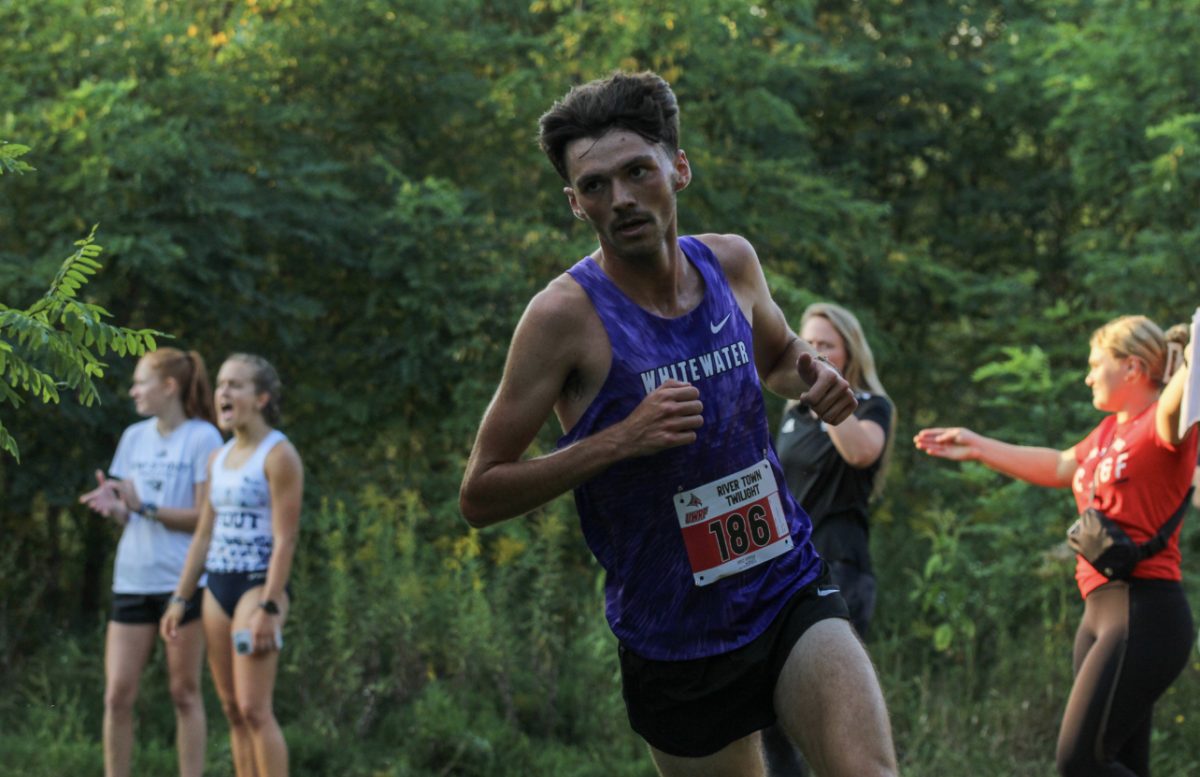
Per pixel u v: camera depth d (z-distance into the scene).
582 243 16.98
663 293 5.49
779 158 20.20
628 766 12.61
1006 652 14.25
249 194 15.52
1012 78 20.81
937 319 21.34
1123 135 18.03
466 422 15.92
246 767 10.80
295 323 16.11
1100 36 18.91
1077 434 15.51
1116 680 8.87
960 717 13.16
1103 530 8.82
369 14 17.33
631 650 5.84
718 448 5.55
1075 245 19.00
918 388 21.22
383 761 12.57
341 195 15.84
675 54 18.23
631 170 5.20
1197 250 16.59
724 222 18.23
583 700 13.90
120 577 11.41
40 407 14.55
